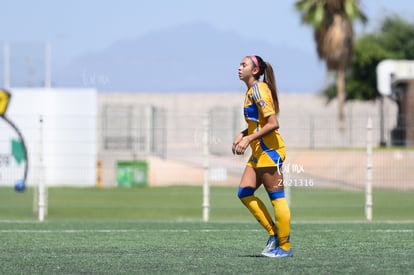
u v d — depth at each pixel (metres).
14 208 55.62
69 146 64.06
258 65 22.62
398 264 21.17
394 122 70.94
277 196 22.67
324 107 150.88
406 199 61.72
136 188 64.75
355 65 150.25
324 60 115.75
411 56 156.50
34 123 67.19
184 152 74.25
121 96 147.50
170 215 54.94
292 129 68.94
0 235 29.66
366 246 25.52
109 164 70.62
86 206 57.09
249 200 22.95
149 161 75.94
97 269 20.59
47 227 33.62
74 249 25.06
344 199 62.00
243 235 29.52
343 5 114.38
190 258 22.58
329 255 23.12
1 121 67.44
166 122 73.44
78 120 65.19
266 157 22.50
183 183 73.81
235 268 20.55
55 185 63.81
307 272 19.83
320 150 69.44
